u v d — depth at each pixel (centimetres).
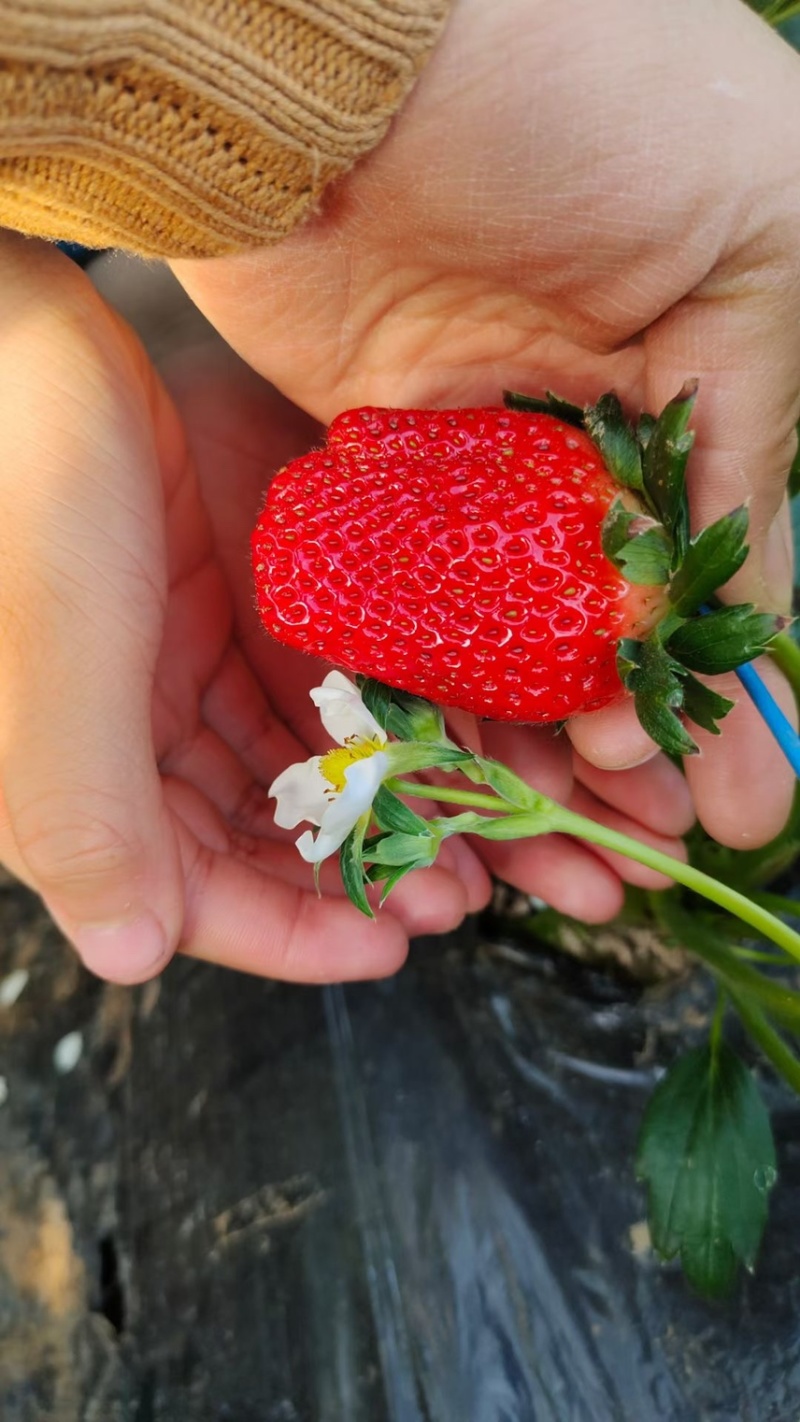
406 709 17
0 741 18
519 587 16
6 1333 26
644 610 16
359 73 13
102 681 18
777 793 22
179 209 15
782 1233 22
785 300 15
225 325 21
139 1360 25
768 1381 21
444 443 16
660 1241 21
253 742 26
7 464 18
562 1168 24
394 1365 23
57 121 13
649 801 24
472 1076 26
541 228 15
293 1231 25
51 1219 27
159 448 23
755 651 15
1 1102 29
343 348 21
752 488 17
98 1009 30
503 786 16
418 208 16
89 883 19
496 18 13
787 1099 24
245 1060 28
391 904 24
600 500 16
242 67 13
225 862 22
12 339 18
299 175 14
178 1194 26
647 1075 25
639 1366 22
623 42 14
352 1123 26
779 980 25
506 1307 23
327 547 16
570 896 24
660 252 15
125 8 12
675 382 17
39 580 17
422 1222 24
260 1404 24
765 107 14
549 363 20
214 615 25
